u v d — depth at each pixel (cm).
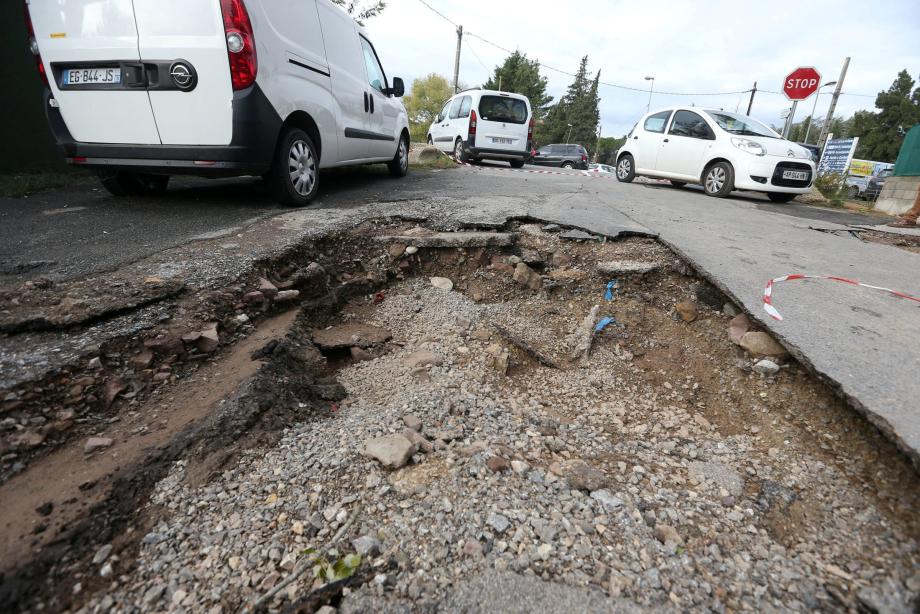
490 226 434
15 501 155
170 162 414
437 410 230
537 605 136
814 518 175
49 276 282
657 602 140
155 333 235
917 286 338
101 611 131
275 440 197
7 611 127
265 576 143
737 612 139
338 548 152
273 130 421
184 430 191
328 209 478
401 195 583
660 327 329
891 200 912
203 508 163
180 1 376
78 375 202
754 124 834
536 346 314
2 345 211
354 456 192
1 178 549
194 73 384
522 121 1241
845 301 301
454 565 148
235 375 227
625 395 271
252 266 312
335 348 291
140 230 382
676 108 903
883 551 156
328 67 517
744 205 728
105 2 385
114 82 397
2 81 587
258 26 397
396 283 384
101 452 178
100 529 151
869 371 221
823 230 541
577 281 373
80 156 429
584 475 194
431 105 3959
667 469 207
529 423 234
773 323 268
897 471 181
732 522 175
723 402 259
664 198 718
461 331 322
